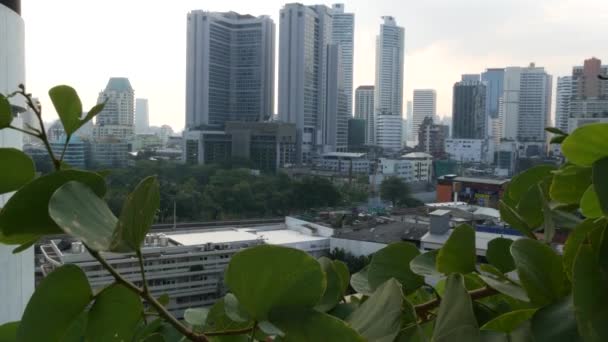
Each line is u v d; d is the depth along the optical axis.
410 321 0.58
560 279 0.53
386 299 0.53
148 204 0.46
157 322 0.70
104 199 0.51
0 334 0.62
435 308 0.67
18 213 0.48
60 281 0.47
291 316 0.46
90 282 0.48
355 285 0.74
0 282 3.08
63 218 0.43
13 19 3.77
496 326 0.54
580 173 0.60
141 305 0.51
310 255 0.46
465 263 0.63
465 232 0.62
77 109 0.57
